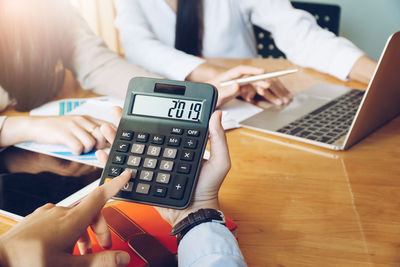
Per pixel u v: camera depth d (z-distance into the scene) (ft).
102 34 6.25
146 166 1.58
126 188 1.54
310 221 1.66
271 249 1.51
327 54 3.48
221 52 4.50
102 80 3.18
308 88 3.16
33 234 1.15
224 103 2.78
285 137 2.41
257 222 1.67
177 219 1.57
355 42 7.98
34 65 2.82
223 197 1.85
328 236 1.57
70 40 3.36
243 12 4.50
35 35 2.82
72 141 2.23
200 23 4.11
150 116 1.71
